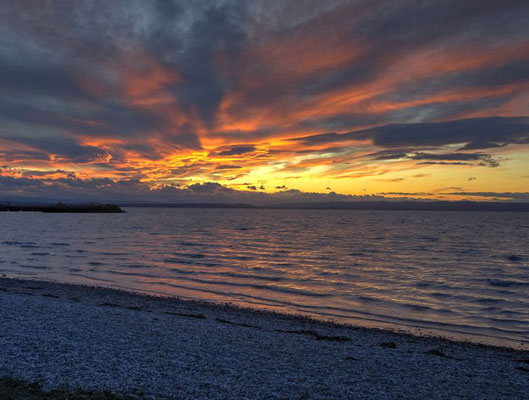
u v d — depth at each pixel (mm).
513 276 34656
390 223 162875
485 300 25078
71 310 17812
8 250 49625
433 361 13031
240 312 21109
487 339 17266
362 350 14109
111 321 16047
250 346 13609
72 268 35938
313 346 14195
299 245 64188
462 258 47594
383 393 9570
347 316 21047
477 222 176125
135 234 84938
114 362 10508
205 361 11297
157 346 12633
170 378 9586
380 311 22250
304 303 23984
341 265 40969
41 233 84188
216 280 31219
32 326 14133
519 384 10953
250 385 9492
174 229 107750
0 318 15164
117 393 8336
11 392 7973
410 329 18734
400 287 29219
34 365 9750
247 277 32906
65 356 10703
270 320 19469
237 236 83938
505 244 67125
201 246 60219
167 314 19016
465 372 11922
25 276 31453
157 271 35094
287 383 9836
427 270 37844
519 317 21109
